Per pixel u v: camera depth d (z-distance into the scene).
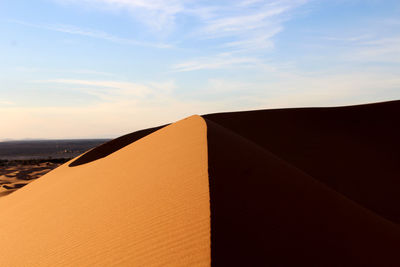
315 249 3.49
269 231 3.52
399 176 12.79
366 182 11.58
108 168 9.05
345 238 4.15
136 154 9.05
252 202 4.14
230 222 3.48
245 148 7.17
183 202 4.17
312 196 5.33
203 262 2.79
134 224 4.14
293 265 3.02
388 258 4.09
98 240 4.22
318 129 18.67
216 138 7.20
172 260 2.99
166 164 6.29
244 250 3.02
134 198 5.16
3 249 5.98
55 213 6.72
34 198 9.79
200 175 4.88
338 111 22.23
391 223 6.46
